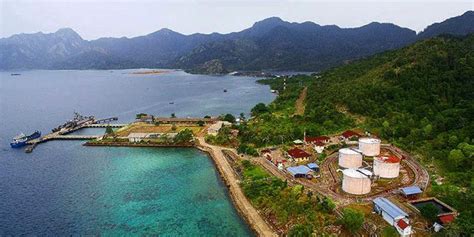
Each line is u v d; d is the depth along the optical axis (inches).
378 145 5275.6
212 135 7278.5
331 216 3540.8
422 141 5487.2
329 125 6889.8
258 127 7155.5
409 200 3821.4
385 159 4552.2
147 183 5108.3
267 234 3521.2
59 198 4608.8
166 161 6141.7
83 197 4628.4
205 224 3875.5
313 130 6569.9
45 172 5639.8
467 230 2928.2
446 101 6722.4
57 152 6815.9
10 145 7377.0
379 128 6387.8
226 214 4109.3
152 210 4229.8
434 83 7160.4
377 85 7785.4
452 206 3627.0
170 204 4392.2
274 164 5241.1
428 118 6259.8
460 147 4746.6
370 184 4089.6
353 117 7322.8
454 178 4220.0
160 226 3841.0
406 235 3157.0
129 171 5644.7
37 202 4493.1
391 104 7140.8
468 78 6978.4
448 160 4640.8
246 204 4227.4
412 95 7111.2
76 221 3978.8
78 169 5767.7
